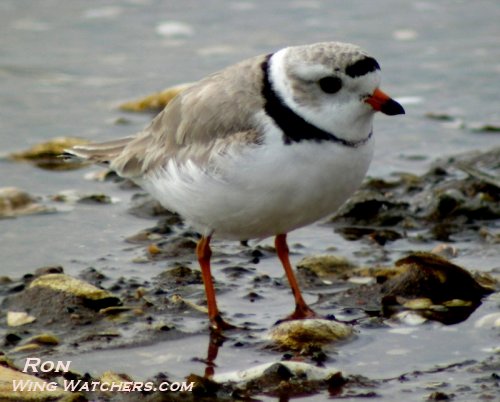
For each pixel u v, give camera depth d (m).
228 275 11.91
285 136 9.49
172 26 21.92
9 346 10.10
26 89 18.97
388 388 9.12
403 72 19.41
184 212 10.48
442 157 15.74
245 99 9.80
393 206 13.73
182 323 10.62
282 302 11.14
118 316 10.72
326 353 9.84
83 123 17.44
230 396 9.06
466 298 11.00
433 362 9.62
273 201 9.67
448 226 13.27
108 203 14.33
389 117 17.77
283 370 9.30
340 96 9.47
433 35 21.22
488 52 20.25
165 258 12.46
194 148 10.09
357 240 12.98
